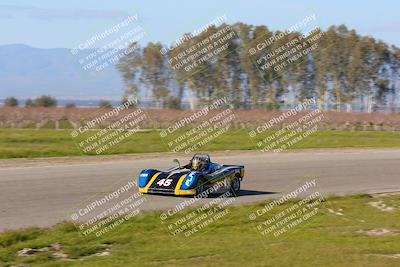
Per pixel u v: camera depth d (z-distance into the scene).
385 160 113.06
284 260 39.88
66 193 62.53
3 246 41.22
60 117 174.12
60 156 98.62
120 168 84.44
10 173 73.94
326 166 100.31
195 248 43.22
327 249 44.06
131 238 45.72
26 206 54.94
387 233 52.66
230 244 45.16
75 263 37.84
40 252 40.66
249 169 91.69
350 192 75.81
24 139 121.25
